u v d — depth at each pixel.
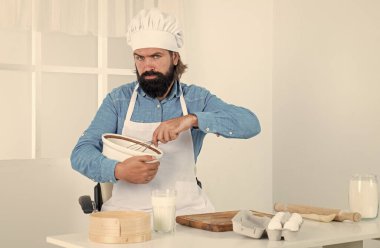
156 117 2.56
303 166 4.24
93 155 2.33
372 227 2.09
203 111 2.61
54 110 4.18
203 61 4.22
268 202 4.55
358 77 3.79
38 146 3.66
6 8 3.35
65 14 3.54
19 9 3.39
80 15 3.60
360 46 3.78
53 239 1.84
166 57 2.50
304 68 4.24
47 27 3.48
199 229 2.02
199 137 2.61
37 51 3.62
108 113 2.57
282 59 4.45
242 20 4.41
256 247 1.71
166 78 2.51
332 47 4.00
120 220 1.76
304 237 1.87
